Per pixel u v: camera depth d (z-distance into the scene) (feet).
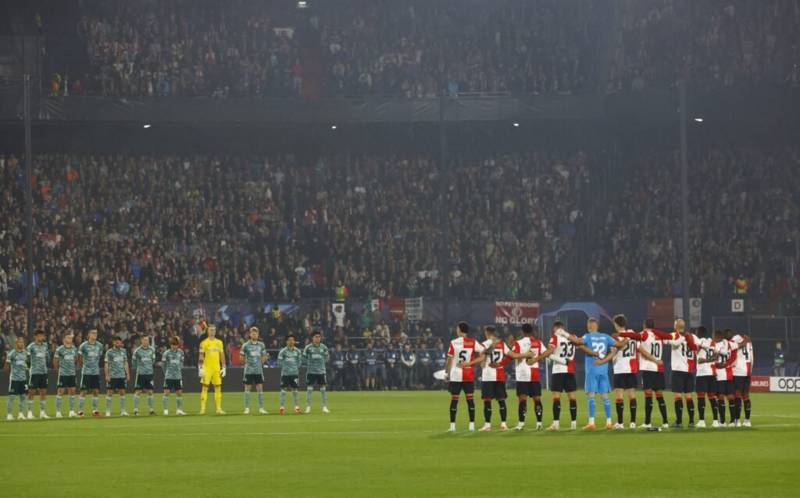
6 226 223.30
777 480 64.49
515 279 224.33
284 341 209.46
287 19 265.54
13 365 128.98
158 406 158.20
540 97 235.61
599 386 102.37
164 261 222.48
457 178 245.86
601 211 242.17
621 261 225.35
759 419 119.85
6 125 233.14
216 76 242.78
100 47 241.76
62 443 92.12
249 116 235.61
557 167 247.29
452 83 245.45
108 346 198.08
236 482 65.31
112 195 234.99
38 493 61.31
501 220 237.25
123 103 230.48
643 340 102.32
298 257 228.22
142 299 211.00
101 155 244.83
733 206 234.17
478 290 224.12
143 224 231.09
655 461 74.43
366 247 230.27
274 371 205.87
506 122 239.91
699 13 245.65
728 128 241.96
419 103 236.43
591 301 220.02
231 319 215.51
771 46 237.66
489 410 100.73
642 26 248.73
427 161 249.96
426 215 239.30
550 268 229.86
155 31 248.11
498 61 251.60
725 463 73.05
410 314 213.46
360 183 245.86
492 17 257.75
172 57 244.22
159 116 232.32
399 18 260.62
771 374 200.54
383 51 254.47
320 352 138.21
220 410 136.36
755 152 246.06
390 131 250.57
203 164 246.27
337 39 257.55
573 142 254.68
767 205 233.96
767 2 244.01
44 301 208.03
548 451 81.56
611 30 252.83
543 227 236.84
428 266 230.07
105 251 222.28
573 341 101.60
